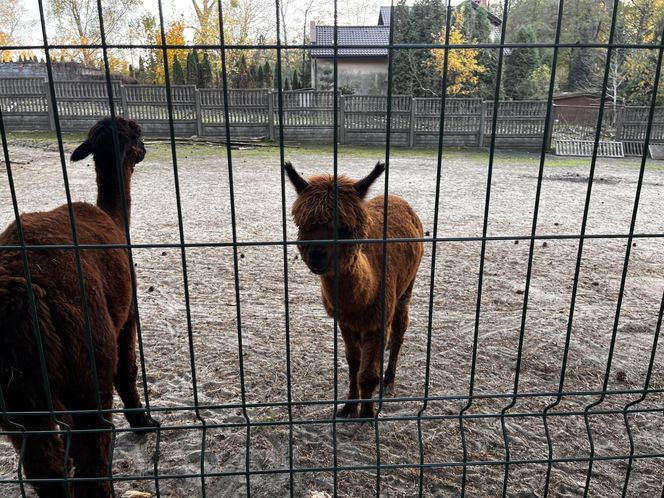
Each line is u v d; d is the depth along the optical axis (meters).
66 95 22.59
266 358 4.95
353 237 3.25
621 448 3.73
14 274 2.33
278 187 13.88
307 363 4.87
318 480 3.36
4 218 10.01
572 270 7.77
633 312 6.23
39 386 2.30
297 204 3.29
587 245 9.19
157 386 4.42
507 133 23.72
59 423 2.26
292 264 7.80
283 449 3.66
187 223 10.04
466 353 5.14
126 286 3.12
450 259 8.23
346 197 3.21
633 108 22.73
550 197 13.40
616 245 9.22
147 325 5.61
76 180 13.95
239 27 25.91
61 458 2.43
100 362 2.61
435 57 25.45
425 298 6.59
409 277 4.31
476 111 23.58
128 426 3.89
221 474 2.31
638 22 24.55
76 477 2.53
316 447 3.69
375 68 27.33
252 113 23.38
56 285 2.42
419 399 2.37
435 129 23.61
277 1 1.90
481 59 27.45
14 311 2.23
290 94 23.08
